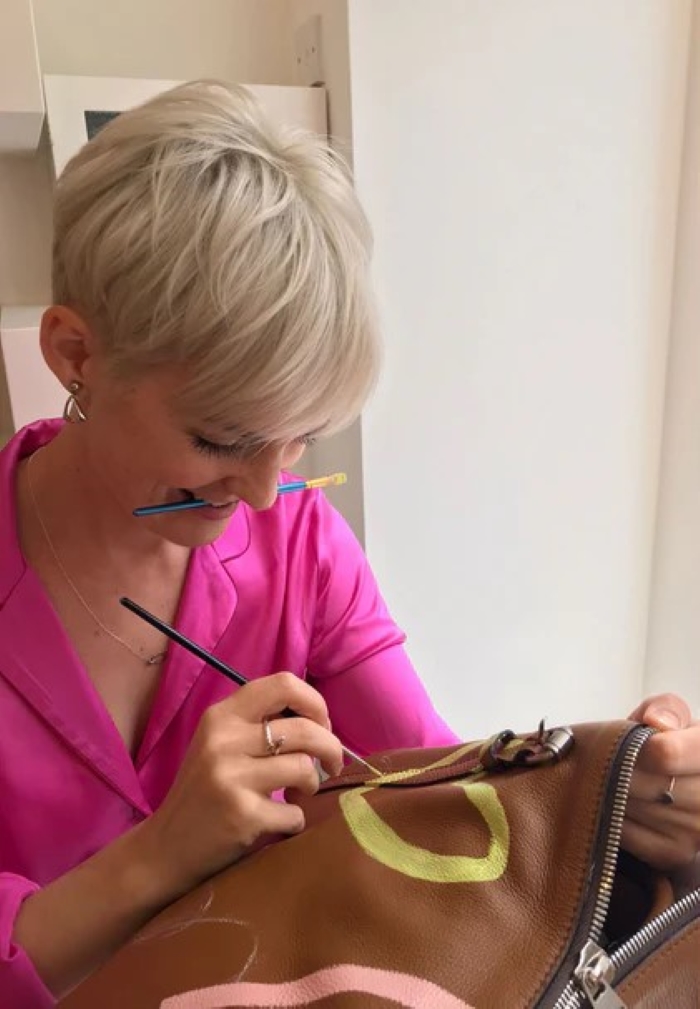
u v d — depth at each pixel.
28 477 0.64
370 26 0.86
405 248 0.94
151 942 0.43
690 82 1.05
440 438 1.04
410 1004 0.37
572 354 1.10
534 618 1.20
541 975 0.38
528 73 0.96
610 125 1.03
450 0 0.89
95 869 0.50
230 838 0.47
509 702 1.23
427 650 1.13
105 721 0.61
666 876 0.48
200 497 0.55
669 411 1.20
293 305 0.44
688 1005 0.41
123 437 0.51
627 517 1.23
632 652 1.32
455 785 0.46
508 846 0.42
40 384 0.84
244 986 0.39
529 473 1.12
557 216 1.03
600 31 0.98
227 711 0.51
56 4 0.94
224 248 0.43
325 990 0.38
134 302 0.45
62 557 0.62
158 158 0.45
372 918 0.40
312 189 0.47
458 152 0.94
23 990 0.47
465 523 1.09
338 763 0.52
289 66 1.05
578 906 0.40
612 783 0.42
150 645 0.65
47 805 0.60
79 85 0.85
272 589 0.70
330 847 0.45
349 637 0.76
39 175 0.96
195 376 0.45
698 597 1.30
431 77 0.91
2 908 0.50
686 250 1.12
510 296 1.03
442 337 1.00
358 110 0.88
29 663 0.59
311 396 0.47
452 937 0.39
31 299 0.99
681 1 1.02
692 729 0.49
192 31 1.00
